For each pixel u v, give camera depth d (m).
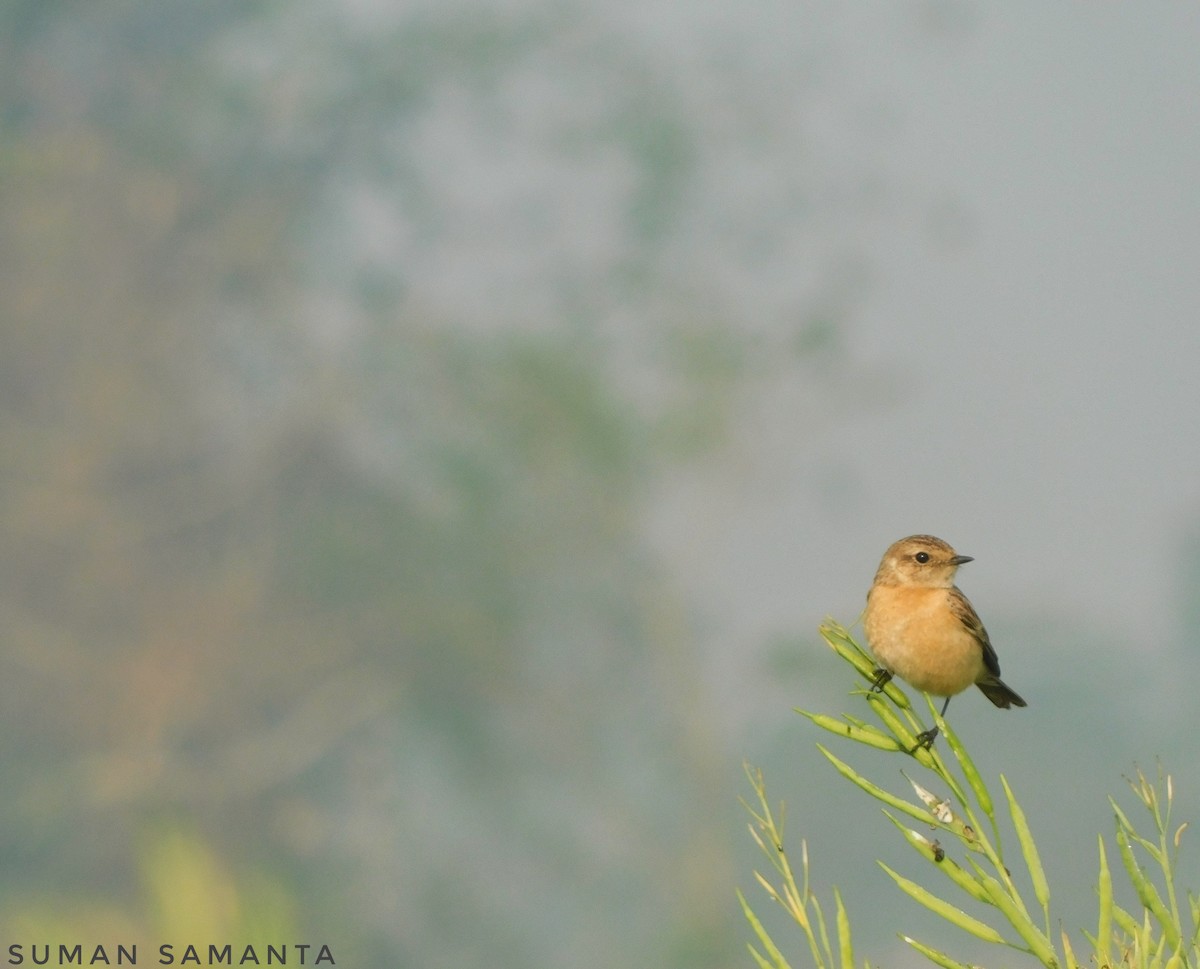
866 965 4.59
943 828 4.69
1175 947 4.45
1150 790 4.65
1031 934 4.50
